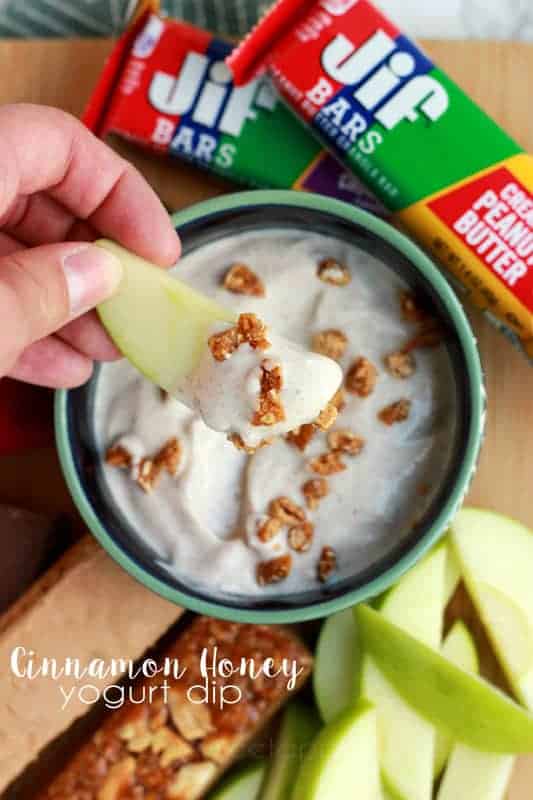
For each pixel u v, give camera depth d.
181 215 0.47
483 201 0.48
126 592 0.51
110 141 0.52
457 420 0.46
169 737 0.51
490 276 0.48
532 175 0.48
